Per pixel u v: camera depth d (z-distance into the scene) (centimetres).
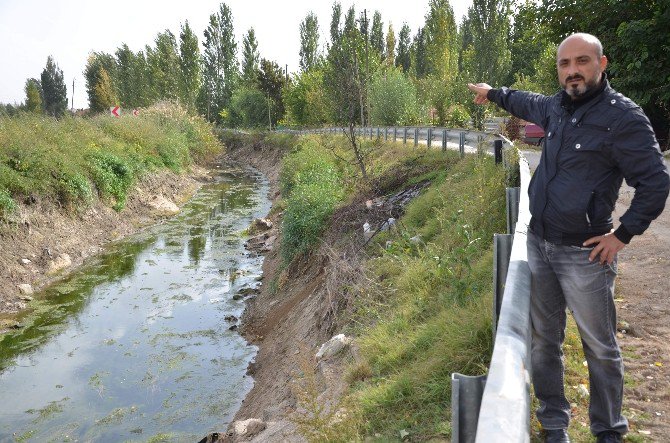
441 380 446
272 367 898
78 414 823
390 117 3209
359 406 460
